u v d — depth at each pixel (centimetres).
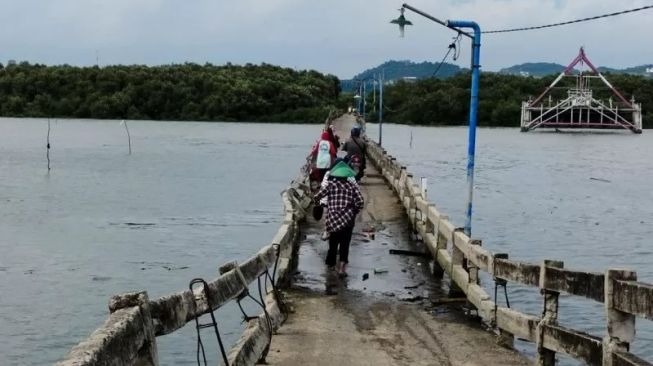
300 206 1769
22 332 1495
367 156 4325
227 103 15012
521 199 4138
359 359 845
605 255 2528
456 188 4647
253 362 712
